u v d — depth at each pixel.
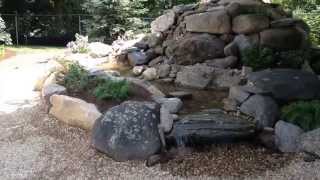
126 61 8.25
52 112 5.59
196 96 6.10
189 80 6.62
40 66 9.12
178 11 8.00
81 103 5.27
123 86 5.55
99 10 11.89
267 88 5.05
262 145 4.60
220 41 6.97
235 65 6.70
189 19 7.41
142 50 8.27
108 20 11.92
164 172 4.05
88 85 5.94
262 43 6.71
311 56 7.30
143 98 5.53
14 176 4.02
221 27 6.99
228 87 6.32
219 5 7.62
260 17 6.85
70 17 14.85
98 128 4.60
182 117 5.02
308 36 7.59
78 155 4.48
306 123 4.65
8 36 12.21
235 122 4.69
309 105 4.80
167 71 7.05
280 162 4.20
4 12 14.62
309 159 4.21
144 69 7.46
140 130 4.41
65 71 7.07
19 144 4.81
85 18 14.47
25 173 4.08
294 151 4.41
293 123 4.73
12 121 5.57
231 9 7.07
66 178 3.97
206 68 6.59
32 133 5.12
